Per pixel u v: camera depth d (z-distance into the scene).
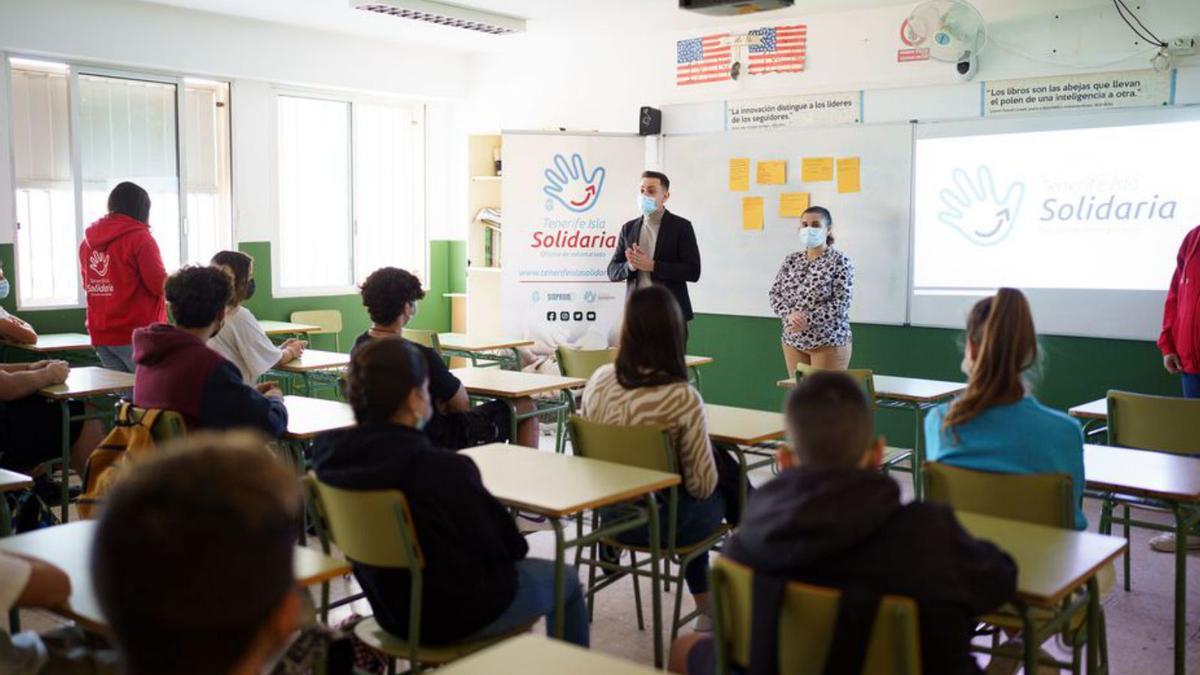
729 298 6.90
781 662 1.65
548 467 2.83
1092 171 5.46
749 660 1.68
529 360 6.85
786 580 1.64
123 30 6.20
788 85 6.51
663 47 7.07
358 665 2.44
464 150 8.43
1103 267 5.48
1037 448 2.39
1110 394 3.62
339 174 7.87
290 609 0.77
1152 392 5.39
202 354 3.16
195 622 0.71
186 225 6.88
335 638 1.62
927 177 6.02
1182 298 4.60
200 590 0.71
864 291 6.32
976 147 5.84
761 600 1.65
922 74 5.99
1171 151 5.21
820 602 1.59
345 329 7.93
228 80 6.97
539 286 6.85
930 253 6.06
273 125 7.28
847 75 6.28
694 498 3.08
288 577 0.76
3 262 5.93
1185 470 2.87
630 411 3.00
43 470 4.37
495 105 8.17
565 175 6.80
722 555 1.79
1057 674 3.02
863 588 1.58
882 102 6.16
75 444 4.55
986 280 5.88
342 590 3.82
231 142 7.02
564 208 6.82
